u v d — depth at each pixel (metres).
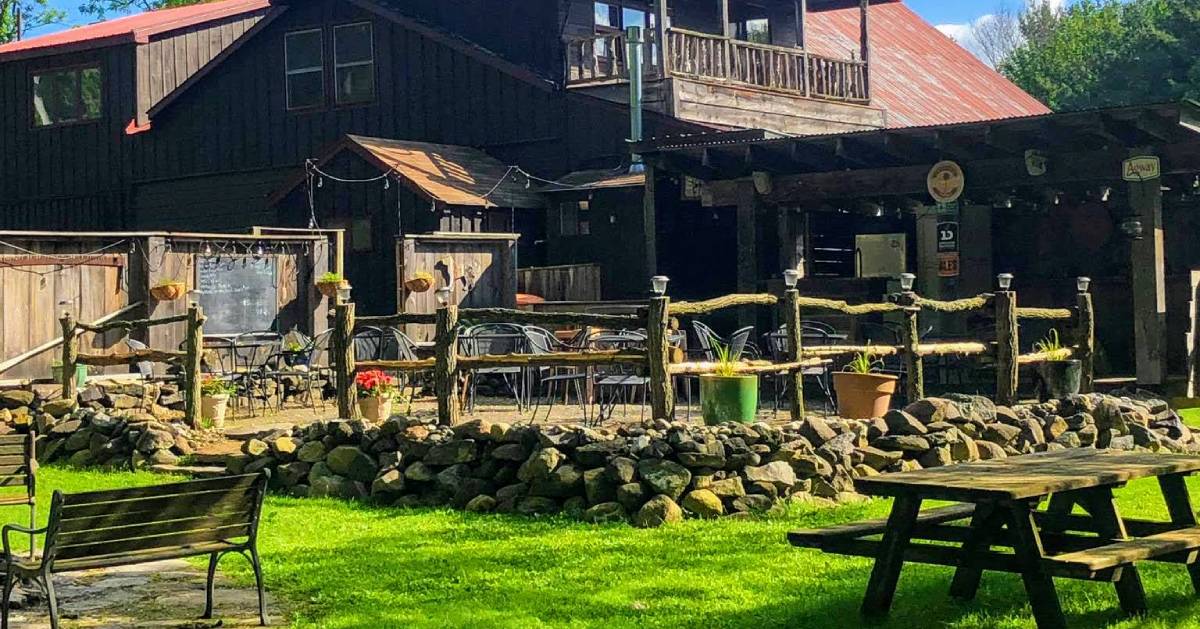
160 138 27.92
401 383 16.19
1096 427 12.03
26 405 13.70
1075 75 58.44
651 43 22.39
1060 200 20.12
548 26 24.06
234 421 13.64
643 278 21.66
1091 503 6.88
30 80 29.16
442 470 10.55
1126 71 41.97
